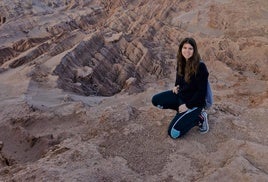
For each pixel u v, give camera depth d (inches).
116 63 1023.6
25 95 706.2
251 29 1181.1
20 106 587.5
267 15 1261.1
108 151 272.5
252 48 1019.9
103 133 296.7
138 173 251.0
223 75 899.4
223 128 302.4
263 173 237.9
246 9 1310.3
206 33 1210.0
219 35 1179.3
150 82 943.7
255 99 494.0
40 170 242.4
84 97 759.7
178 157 266.1
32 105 593.0
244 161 247.8
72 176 235.0
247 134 296.0
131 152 271.6
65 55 932.6
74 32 1147.3
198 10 1370.6
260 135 296.0
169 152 271.6
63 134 387.2
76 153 265.3
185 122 278.2
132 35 1219.9
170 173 251.1
